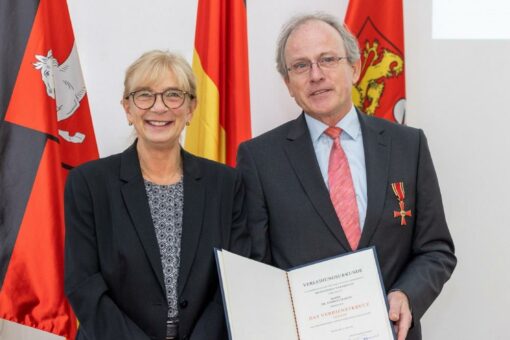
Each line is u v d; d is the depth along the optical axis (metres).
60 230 2.44
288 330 1.90
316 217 2.06
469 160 2.96
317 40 2.11
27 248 2.42
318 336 1.93
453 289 2.96
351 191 2.10
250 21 2.96
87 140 2.63
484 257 2.96
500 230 2.96
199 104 2.65
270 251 2.12
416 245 2.16
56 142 2.47
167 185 2.00
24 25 2.45
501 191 2.96
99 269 1.91
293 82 2.17
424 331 2.98
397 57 2.69
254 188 2.13
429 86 2.95
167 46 2.92
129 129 2.90
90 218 1.92
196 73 2.66
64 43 2.61
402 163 2.13
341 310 1.94
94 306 1.83
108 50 2.89
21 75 2.44
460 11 3.04
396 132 2.19
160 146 1.98
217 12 2.64
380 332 1.91
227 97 2.69
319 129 2.19
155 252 1.89
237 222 2.05
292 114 2.98
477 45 2.96
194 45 2.69
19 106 2.44
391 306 1.94
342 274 1.96
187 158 2.06
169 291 1.90
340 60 2.12
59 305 2.42
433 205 2.15
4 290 2.41
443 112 2.96
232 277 1.81
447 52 2.95
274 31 2.97
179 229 1.95
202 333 1.85
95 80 2.88
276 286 1.93
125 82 1.99
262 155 2.17
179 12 2.92
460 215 2.96
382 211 2.05
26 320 2.42
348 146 2.17
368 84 2.70
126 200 1.93
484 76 2.95
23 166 2.43
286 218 2.08
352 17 2.69
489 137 2.96
